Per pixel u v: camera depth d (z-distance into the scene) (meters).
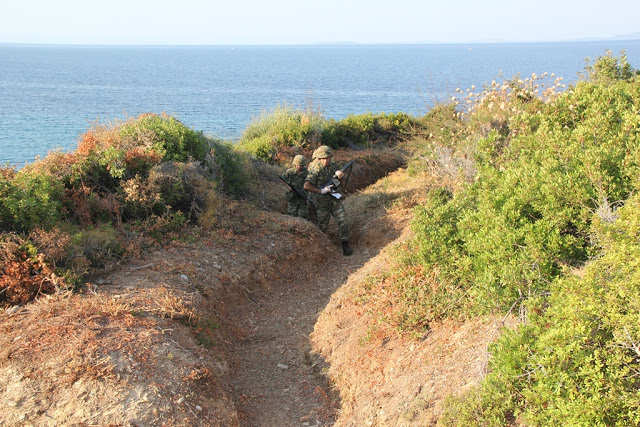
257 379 5.35
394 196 10.08
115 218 7.14
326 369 5.33
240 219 8.38
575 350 3.21
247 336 6.21
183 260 6.64
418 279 5.45
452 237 5.52
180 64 184.38
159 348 4.51
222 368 5.01
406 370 4.54
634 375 3.04
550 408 3.14
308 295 7.48
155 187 7.34
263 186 11.07
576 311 3.34
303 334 6.25
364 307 5.76
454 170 8.81
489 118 8.68
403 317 5.09
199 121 37.88
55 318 4.68
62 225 6.13
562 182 4.61
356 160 14.68
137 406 3.90
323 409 4.82
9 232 5.52
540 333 3.62
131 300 5.22
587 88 6.85
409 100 55.84
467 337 4.46
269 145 14.37
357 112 42.41
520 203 4.92
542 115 6.71
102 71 130.75
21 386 3.93
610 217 4.17
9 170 6.83
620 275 3.44
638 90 6.80
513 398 3.53
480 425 3.49
